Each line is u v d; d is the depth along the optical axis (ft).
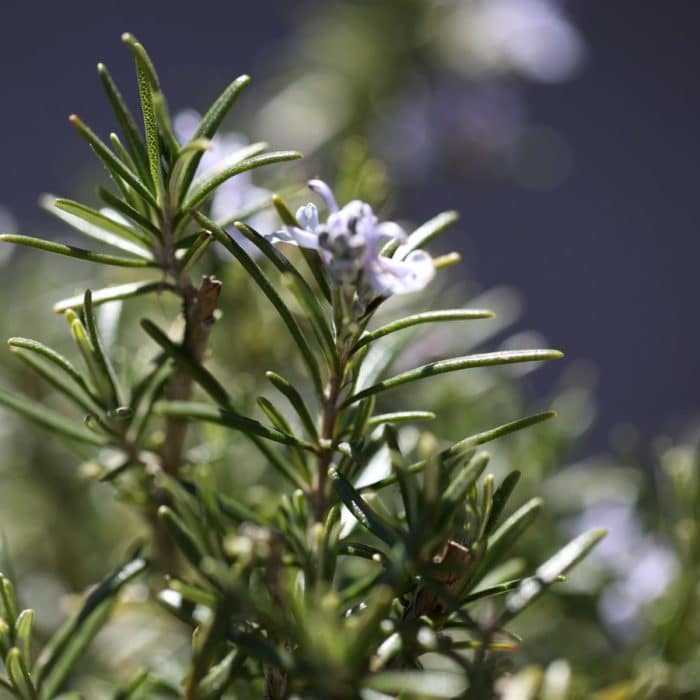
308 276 1.39
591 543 1.16
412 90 2.07
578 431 1.52
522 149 2.09
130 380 1.31
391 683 1.10
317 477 1.22
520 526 1.17
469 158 2.01
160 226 1.20
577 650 1.44
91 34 4.27
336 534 1.16
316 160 2.01
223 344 1.43
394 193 1.77
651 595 1.42
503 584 1.17
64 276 1.68
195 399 1.36
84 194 1.65
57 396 1.55
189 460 1.31
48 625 1.50
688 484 1.36
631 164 4.65
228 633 1.12
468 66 2.06
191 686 1.13
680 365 4.42
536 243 4.43
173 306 1.44
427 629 1.13
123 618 1.44
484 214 4.41
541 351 1.16
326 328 1.17
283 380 1.18
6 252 1.61
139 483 1.29
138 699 1.27
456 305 1.55
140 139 1.19
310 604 1.13
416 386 1.50
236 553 1.13
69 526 1.55
